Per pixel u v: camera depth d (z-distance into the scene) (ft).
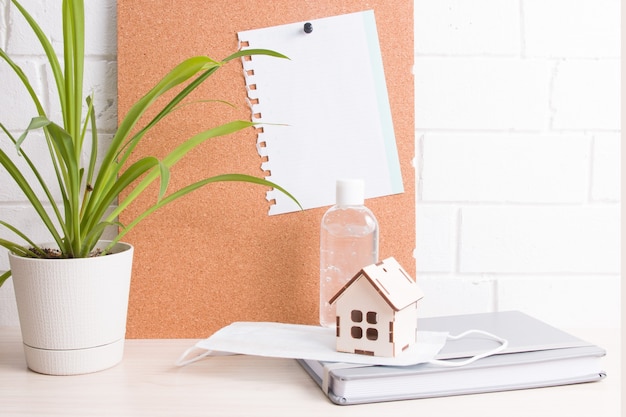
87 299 2.59
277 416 2.24
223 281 3.22
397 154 3.28
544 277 3.45
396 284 2.59
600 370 2.62
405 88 3.27
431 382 2.44
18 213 3.25
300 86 3.21
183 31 3.14
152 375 2.64
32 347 2.62
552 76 3.38
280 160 3.22
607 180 3.44
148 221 3.17
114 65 3.21
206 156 3.18
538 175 3.42
